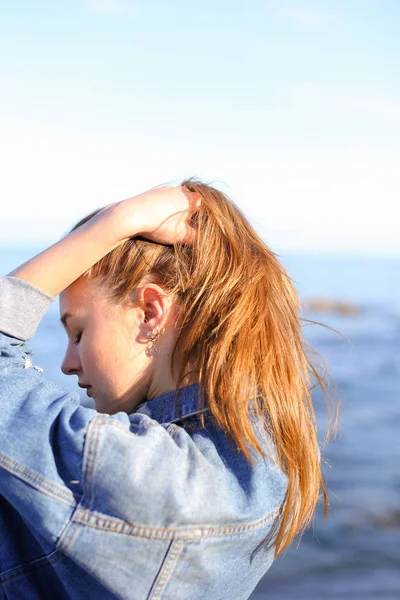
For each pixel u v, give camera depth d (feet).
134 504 4.04
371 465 32.99
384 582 20.62
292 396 4.98
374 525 24.89
